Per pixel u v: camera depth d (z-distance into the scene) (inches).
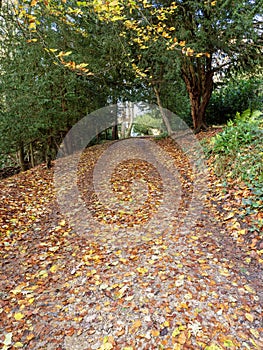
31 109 239.9
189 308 81.0
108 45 260.7
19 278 110.0
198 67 300.7
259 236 107.3
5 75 231.8
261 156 153.4
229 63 275.0
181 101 381.4
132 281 97.7
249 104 330.0
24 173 291.7
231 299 82.0
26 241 141.4
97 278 103.0
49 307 91.4
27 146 305.6
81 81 289.1
